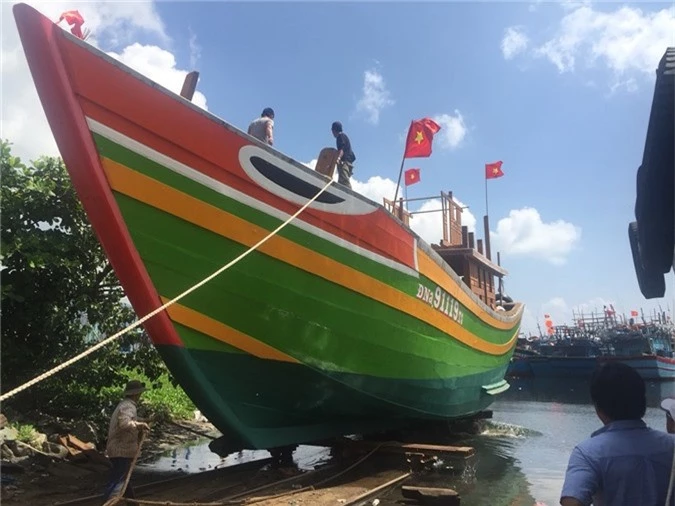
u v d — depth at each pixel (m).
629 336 39.75
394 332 8.57
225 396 6.93
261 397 7.26
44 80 5.32
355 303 7.81
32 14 5.12
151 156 5.88
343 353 7.82
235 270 6.54
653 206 3.46
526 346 46.59
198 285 5.97
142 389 6.62
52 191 9.38
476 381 12.30
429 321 9.50
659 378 34.31
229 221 6.43
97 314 10.09
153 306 6.13
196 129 6.14
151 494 6.73
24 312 9.49
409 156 10.40
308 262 7.14
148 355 10.62
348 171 8.94
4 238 9.01
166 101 5.94
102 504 6.10
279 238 6.84
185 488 7.07
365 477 8.10
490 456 10.55
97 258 10.20
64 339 10.11
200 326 6.45
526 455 10.73
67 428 9.45
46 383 9.89
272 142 8.11
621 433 2.65
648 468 2.53
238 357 6.83
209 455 10.03
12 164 9.23
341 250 7.52
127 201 5.79
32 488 6.75
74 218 9.71
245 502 6.31
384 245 8.21
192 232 6.21
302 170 7.06
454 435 12.73
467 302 11.22
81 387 10.81
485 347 12.64
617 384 2.74
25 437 8.12
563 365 37.78
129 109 5.71
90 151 5.53
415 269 8.94
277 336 7.06
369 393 8.49
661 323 42.69
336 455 9.56
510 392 29.14
